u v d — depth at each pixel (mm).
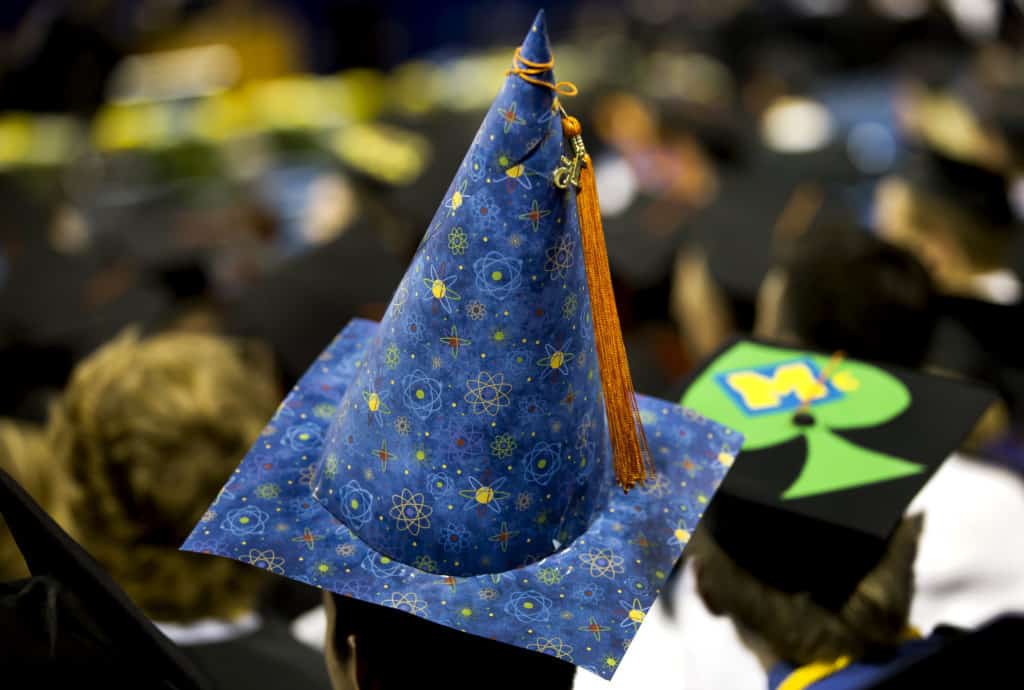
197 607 2221
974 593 2762
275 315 4430
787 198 5855
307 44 11633
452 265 1344
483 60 10586
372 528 1451
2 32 10383
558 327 1370
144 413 2145
